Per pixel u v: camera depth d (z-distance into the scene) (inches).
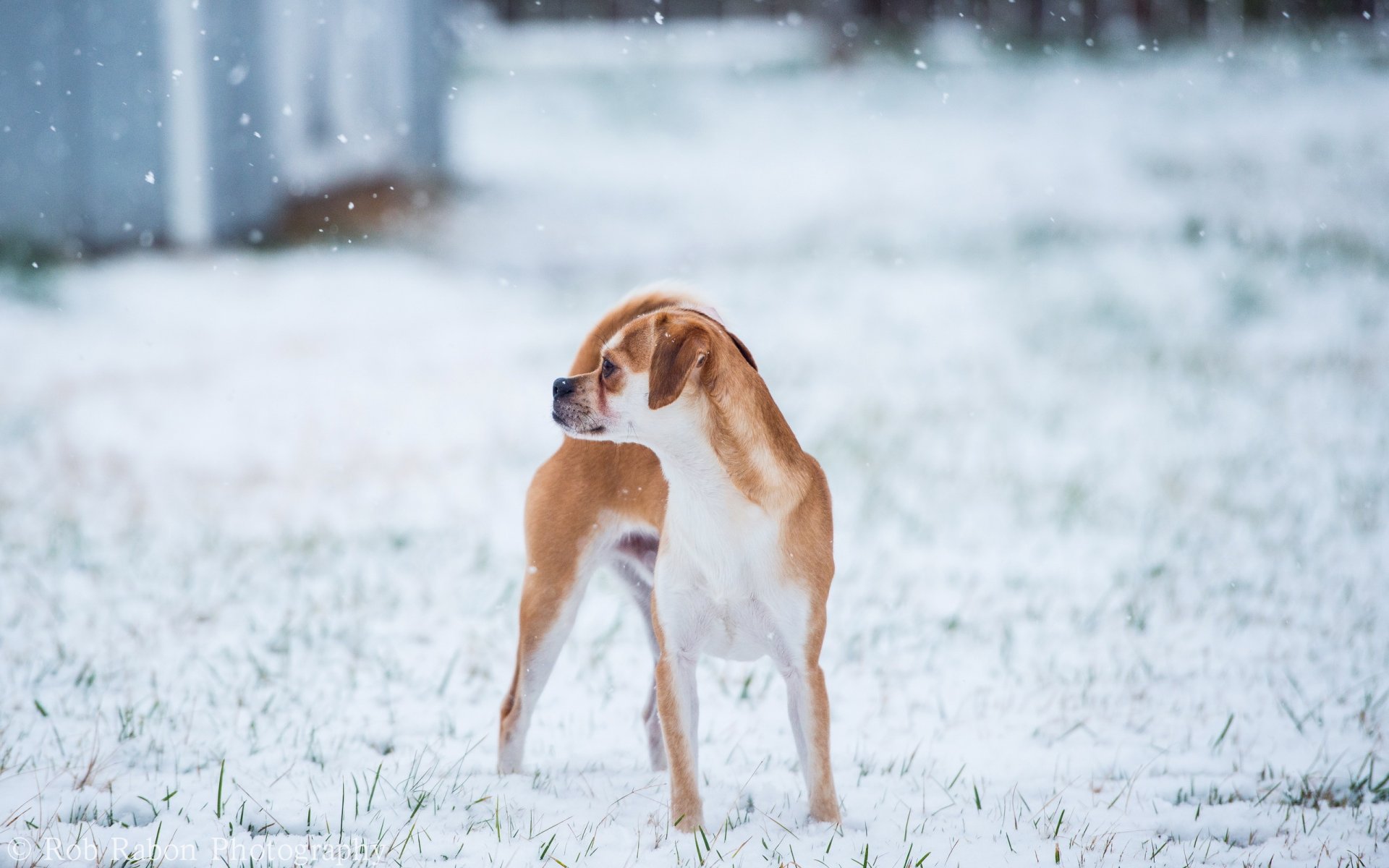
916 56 1765.5
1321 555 386.9
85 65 872.9
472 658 300.2
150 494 453.4
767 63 1817.2
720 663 302.2
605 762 238.2
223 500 449.7
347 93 1138.0
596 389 197.9
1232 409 588.7
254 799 207.3
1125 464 510.0
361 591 347.3
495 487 474.3
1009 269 927.0
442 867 182.4
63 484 458.9
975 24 1905.8
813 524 200.4
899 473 494.3
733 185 1291.8
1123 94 1526.8
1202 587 358.6
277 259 923.4
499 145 1493.6
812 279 924.6
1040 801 217.6
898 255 990.4
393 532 410.3
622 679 289.9
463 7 1996.8
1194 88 1520.7
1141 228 1032.8
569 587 225.5
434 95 1296.8
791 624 198.2
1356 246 922.7
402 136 1226.6
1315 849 195.6
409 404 604.7
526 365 689.6
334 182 1105.4
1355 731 256.7
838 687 284.5
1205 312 792.9
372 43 1167.0
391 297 861.2
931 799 218.1
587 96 1711.4
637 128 1558.8
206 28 901.8
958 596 354.9
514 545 401.4
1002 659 303.7
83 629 307.7
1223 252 933.2
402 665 293.4
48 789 207.8
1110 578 370.6
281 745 237.8
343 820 198.8
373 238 1020.5
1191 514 437.4
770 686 286.0
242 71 953.5
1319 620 329.4
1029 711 269.4
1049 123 1440.7
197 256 903.1
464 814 204.2
